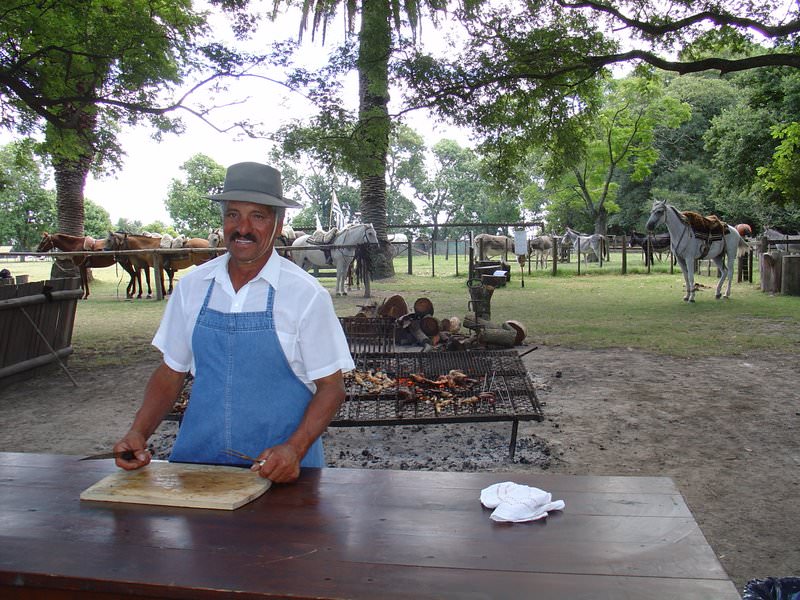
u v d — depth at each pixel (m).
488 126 14.65
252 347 2.34
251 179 2.30
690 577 1.52
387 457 5.04
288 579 1.52
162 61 11.09
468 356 6.13
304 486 2.12
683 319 12.30
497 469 4.76
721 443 5.26
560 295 17.34
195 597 1.50
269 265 2.37
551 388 7.19
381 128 13.40
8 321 7.52
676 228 14.88
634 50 12.88
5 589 1.63
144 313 14.94
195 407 2.42
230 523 1.84
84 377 8.12
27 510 1.95
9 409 6.64
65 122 11.34
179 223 59.62
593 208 38.66
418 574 1.54
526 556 1.62
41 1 9.98
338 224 34.94
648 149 37.16
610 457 4.97
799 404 6.37
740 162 26.73
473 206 74.00
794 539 3.64
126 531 1.79
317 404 2.28
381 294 18.11
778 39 13.35
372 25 13.00
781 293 16.47
